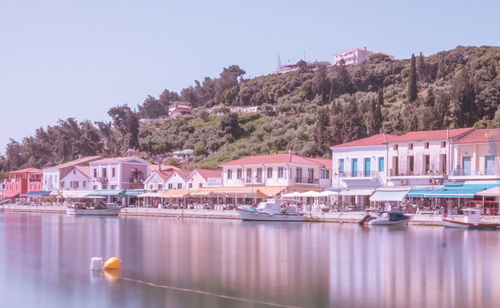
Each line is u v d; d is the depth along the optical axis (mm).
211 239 49031
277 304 22000
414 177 74188
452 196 66188
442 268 31094
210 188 101375
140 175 130625
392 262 33594
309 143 141125
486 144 68688
